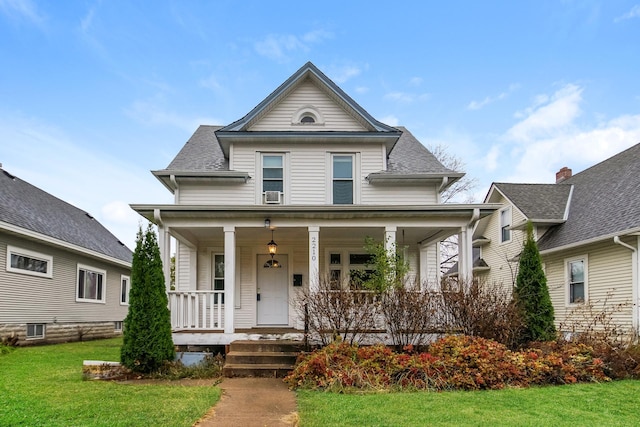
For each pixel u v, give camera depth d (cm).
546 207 1554
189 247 1270
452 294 909
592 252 1275
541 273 969
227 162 1320
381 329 922
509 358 756
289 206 984
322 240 1297
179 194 1254
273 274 1287
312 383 702
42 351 1158
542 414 537
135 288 824
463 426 482
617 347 856
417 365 722
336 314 873
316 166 1280
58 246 1446
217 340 946
